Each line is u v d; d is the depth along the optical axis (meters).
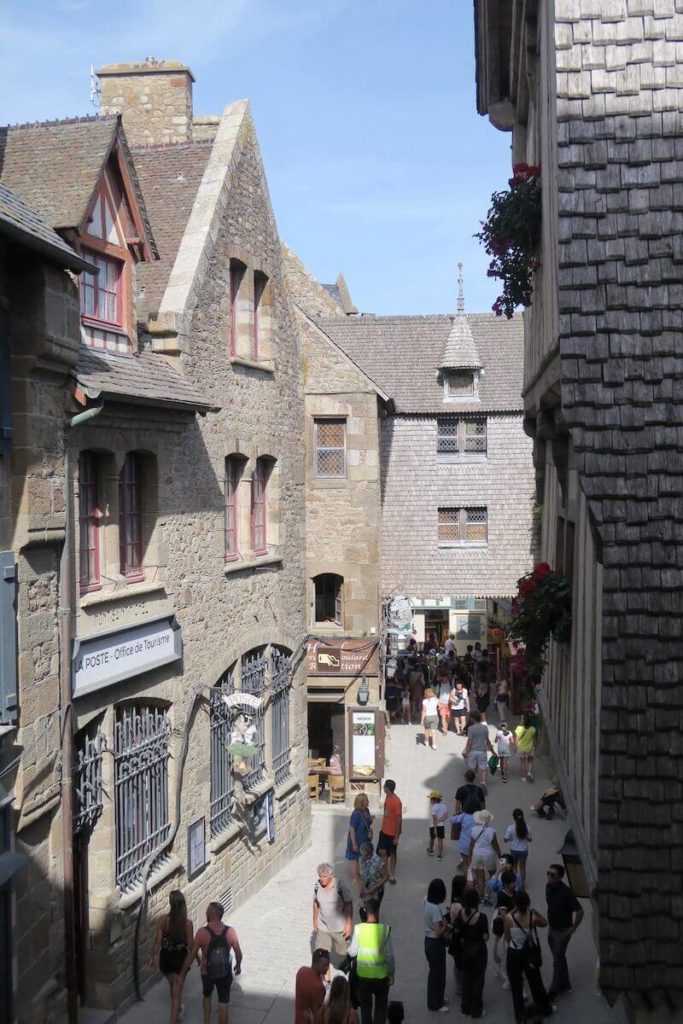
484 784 21.48
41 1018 9.81
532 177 10.88
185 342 13.37
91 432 10.95
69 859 10.29
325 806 21.00
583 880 10.82
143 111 18.25
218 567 14.56
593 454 7.68
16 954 9.35
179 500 13.27
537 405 11.43
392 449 28.42
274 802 16.75
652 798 7.43
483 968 11.70
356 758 21.20
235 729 14.79
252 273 16.05
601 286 7.78
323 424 23.36
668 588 7.51
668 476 7.62
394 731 27.56
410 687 29.45
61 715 10.17
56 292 9.51
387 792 16.38
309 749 23.70
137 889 11.98
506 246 11.17
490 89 15.44
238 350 15.83
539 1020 10.29
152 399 11.45
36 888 9.80
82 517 11.14
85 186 10.88
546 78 9.51
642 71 7.87
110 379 10.88
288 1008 11.89
